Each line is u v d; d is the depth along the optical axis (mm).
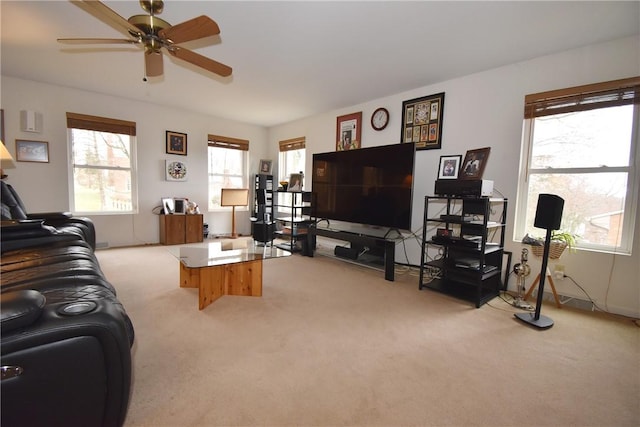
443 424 1222
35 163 3762
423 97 3529
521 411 1302
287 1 2004
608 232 2479
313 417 1240
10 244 1925
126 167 4516
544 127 2768
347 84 3512
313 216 4336
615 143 2428
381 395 1380
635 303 2318
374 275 3342
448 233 2762
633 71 2281
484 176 3047
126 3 2084
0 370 808
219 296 2555
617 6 1942
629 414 1297
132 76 3453
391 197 3299
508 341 1913
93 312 977
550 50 2564
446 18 2156
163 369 1531
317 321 2135
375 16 2156
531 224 2848
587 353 1785
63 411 921
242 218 5887
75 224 2947
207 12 2135
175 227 4684
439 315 2293
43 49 2787
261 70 3152
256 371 1535
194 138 5078
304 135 5207
